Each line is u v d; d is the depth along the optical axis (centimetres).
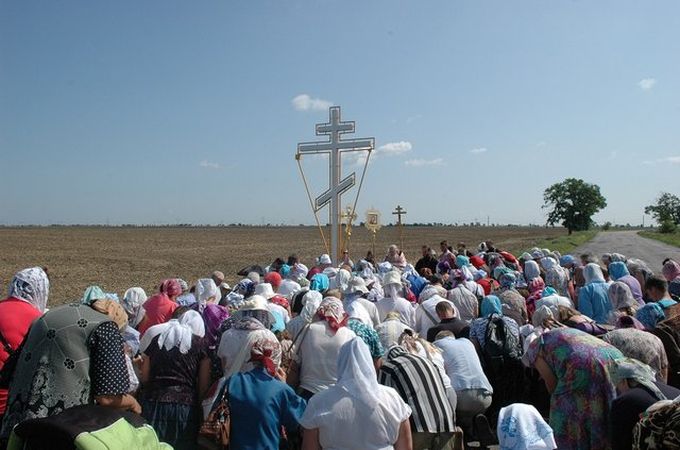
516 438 396
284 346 543
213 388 468
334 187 1605
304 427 362
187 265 3825
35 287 438
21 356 366
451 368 586
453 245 6381
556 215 10275
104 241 6888
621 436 404
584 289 825
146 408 469
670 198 12300
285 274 1248
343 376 365
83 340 365
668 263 985
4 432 351
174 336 483
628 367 418
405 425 367
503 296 814
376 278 1052
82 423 271
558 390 478
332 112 1593
